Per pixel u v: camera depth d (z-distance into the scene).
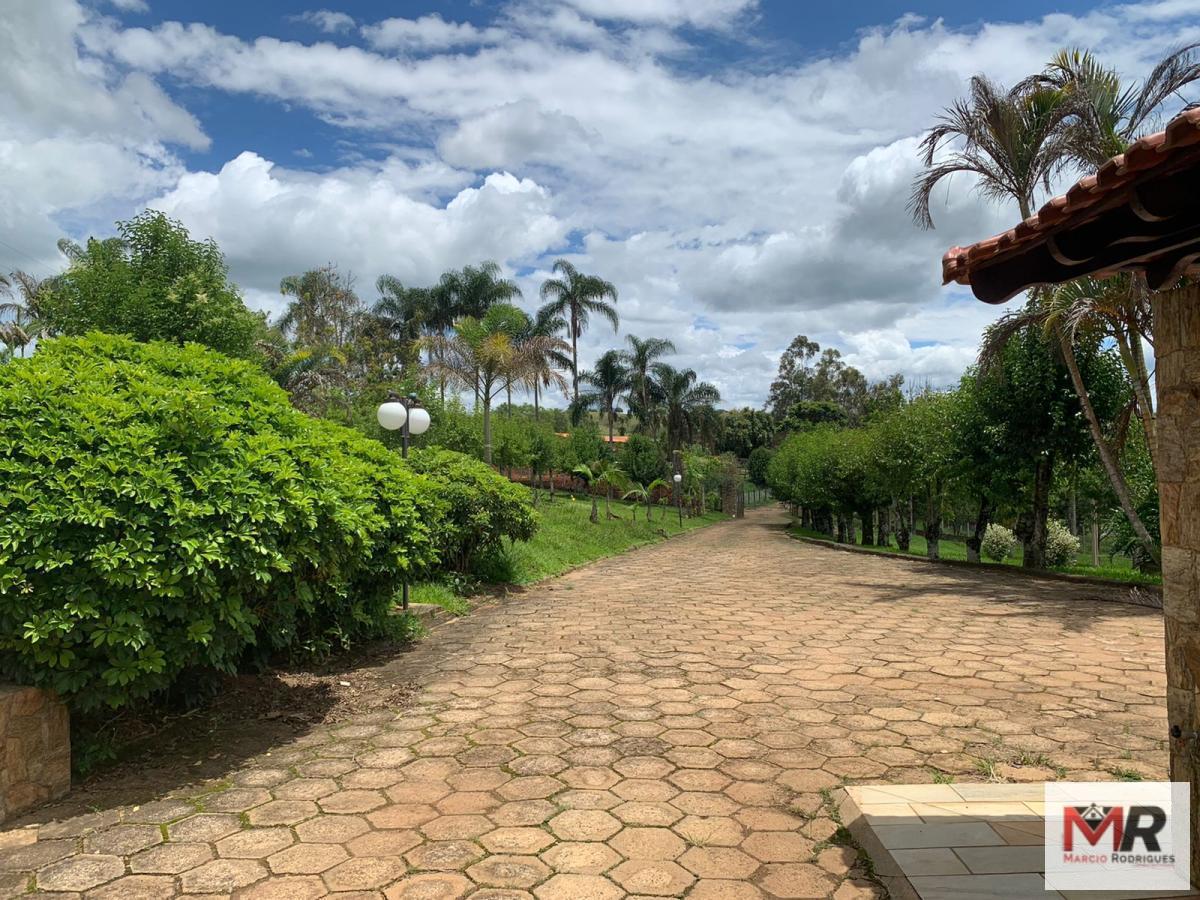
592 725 4.59
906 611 9.17
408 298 37.72
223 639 4.09
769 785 3.63
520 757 4.03
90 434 3.74
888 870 2.73
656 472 46.09
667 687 5.50
